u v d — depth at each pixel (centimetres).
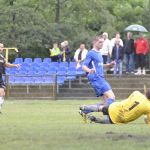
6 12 8062
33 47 8088
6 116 3312
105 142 1939
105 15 9131
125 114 2655
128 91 5844
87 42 8362
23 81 5919
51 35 8162
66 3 8719
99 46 3027
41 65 6291
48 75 5559
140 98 2642
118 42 5925
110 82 5994
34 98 5650
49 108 4125
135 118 2669
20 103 4806
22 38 7994
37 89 5853
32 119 3080
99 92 2991
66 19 8781
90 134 2184
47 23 8231
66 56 6506
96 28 9288
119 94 5828
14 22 8050
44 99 5591
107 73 6384
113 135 2147
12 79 5931
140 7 10519
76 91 5762
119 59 5947
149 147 1836
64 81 5872
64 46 6506
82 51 5919
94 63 3003
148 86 5944
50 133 2227
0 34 8019
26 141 1980
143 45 6088
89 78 3008
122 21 10306
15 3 8706
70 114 3488
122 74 6034
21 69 6331
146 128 2459
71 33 8375
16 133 2238
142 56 6100
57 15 8688
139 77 6019
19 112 3681
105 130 2352
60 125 2627
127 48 6009
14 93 5803
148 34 8212
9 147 1834
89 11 8912
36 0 8744
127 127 2503
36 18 8169
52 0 8650
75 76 5909
